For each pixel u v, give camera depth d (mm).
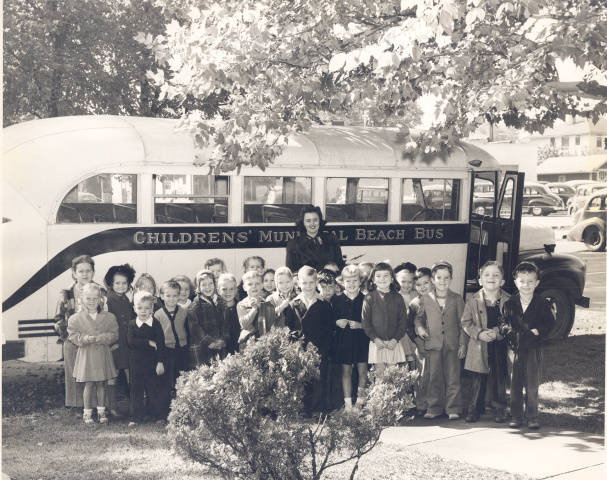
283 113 8594
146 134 9266
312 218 8891
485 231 11406
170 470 5992
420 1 6277
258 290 7355
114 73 12578
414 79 7840
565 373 9758
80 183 8836
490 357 7668
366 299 7562
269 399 4848
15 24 11805
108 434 7051
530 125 9211
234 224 9594
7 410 7902
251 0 8047
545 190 12039
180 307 7664
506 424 7441
